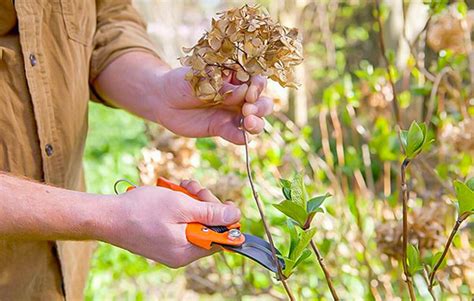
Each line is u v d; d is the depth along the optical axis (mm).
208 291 1493
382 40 1254
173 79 945
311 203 733
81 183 1090
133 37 1078
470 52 1395
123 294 1914
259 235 1393
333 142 2488
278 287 1421
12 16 911
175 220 757
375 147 1400
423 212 1150
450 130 1320
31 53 916
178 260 761
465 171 1330
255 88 810
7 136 911
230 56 761
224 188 1303
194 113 947
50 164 940
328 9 3250
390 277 1299
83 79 1000
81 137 1004
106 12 1097
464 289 1228
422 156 1380
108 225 767
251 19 750
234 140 928
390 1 2689
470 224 1421
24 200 772
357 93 1540
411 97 1704
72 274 1045
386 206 1386
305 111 2578
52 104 940
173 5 4023
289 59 766
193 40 3906
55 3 947
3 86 909
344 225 1512
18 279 928
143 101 1009
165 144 1458
